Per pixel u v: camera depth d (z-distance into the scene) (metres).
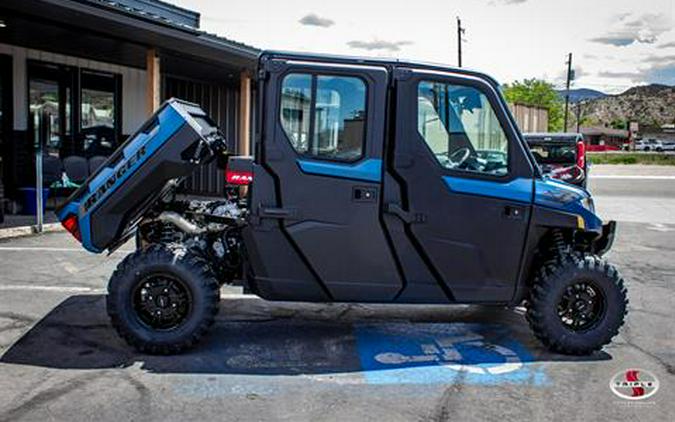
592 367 4.71
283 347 5.03
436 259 4.79
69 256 8.20
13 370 4.38
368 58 4.70
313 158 4.67
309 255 4.73
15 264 7.69
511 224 4.82
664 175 28.48
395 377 4.43
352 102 4.67
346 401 4.01
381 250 4.74
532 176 4.88
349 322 5.78
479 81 4.77
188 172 4.80
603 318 4.92
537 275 4.95
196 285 4.67
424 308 6.30
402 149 4.66
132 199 4.77
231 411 3.82
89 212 4.74
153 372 4.41
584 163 12.33
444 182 4.72
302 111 4.65
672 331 5.67
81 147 13.62
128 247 9.02
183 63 13.48
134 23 9.92
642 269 8.59
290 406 3.91
